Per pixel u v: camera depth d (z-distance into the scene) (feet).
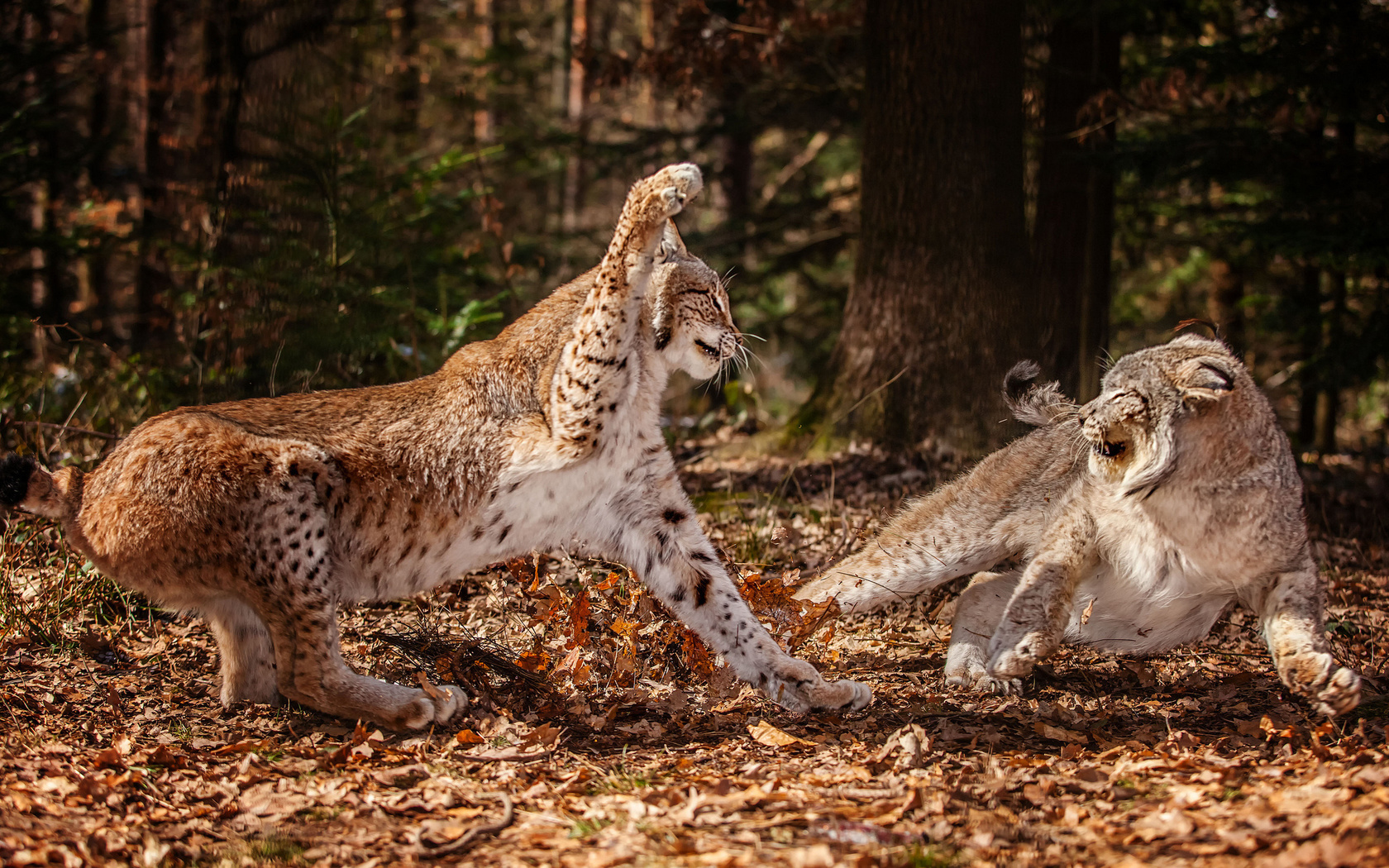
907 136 32.27
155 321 36.50
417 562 16.05
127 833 11.78
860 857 10.77
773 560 23.24
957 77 31.81
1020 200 32.91
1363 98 34.32
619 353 15.33
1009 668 16.47
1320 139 35.63
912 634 20.58
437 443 15.80
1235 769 13.41
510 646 18.45
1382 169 35.42
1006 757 14.25
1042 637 16.44
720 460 33.50
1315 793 11.93
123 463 14.83
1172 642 17.98
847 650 19.56
